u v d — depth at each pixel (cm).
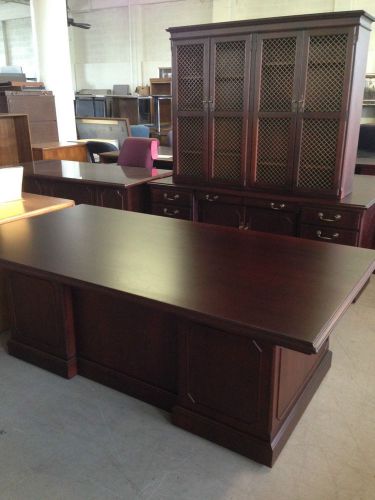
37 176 420
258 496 162
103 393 218
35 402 211
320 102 306
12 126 543
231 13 982
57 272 182
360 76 306
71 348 226
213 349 173
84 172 431
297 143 319
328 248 212
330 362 236
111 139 668
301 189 325
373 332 276
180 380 188
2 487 165
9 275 230
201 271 182
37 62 721
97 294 210
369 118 859
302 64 303
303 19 295
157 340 197
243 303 153
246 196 341
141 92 1106
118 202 382
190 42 341
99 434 191
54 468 174
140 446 184
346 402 211
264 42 314
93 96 1056
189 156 372
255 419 172
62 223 256
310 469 173
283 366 170
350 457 179
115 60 1219
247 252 206
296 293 161
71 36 1259
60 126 738
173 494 162
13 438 189
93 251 207
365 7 843
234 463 176
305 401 203
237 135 345
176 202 376
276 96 322
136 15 1144
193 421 188
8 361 243
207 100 346
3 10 1275
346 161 311
